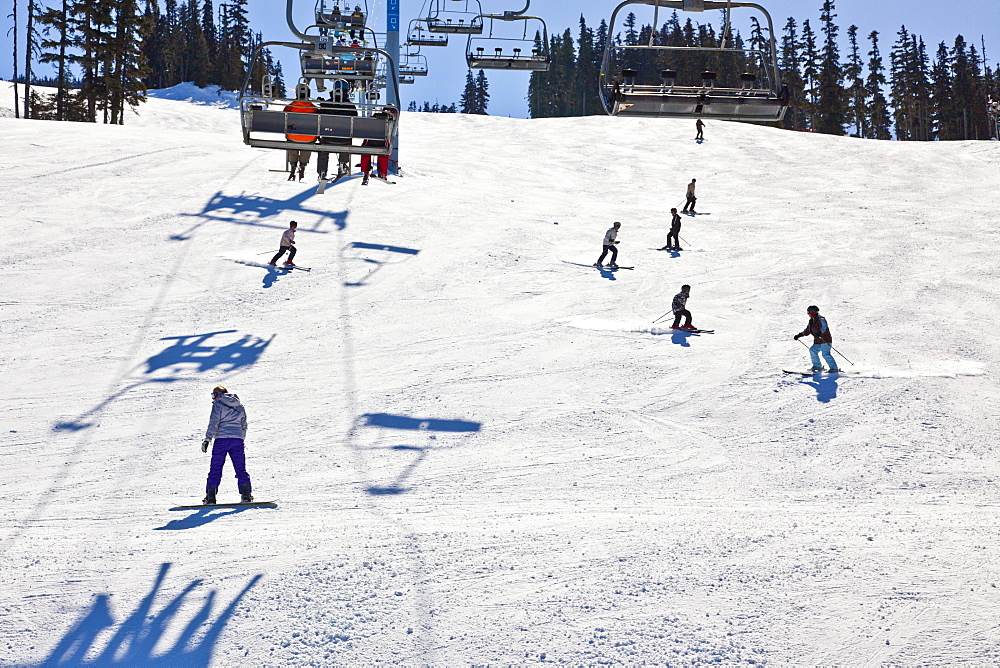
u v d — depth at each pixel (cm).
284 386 1409
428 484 1040
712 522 904
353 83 2712
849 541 838
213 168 2830
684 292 1752
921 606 678
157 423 1234
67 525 870
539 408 1352
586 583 718
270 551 789
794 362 1602
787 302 1995
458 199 2834
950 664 587
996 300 2017
